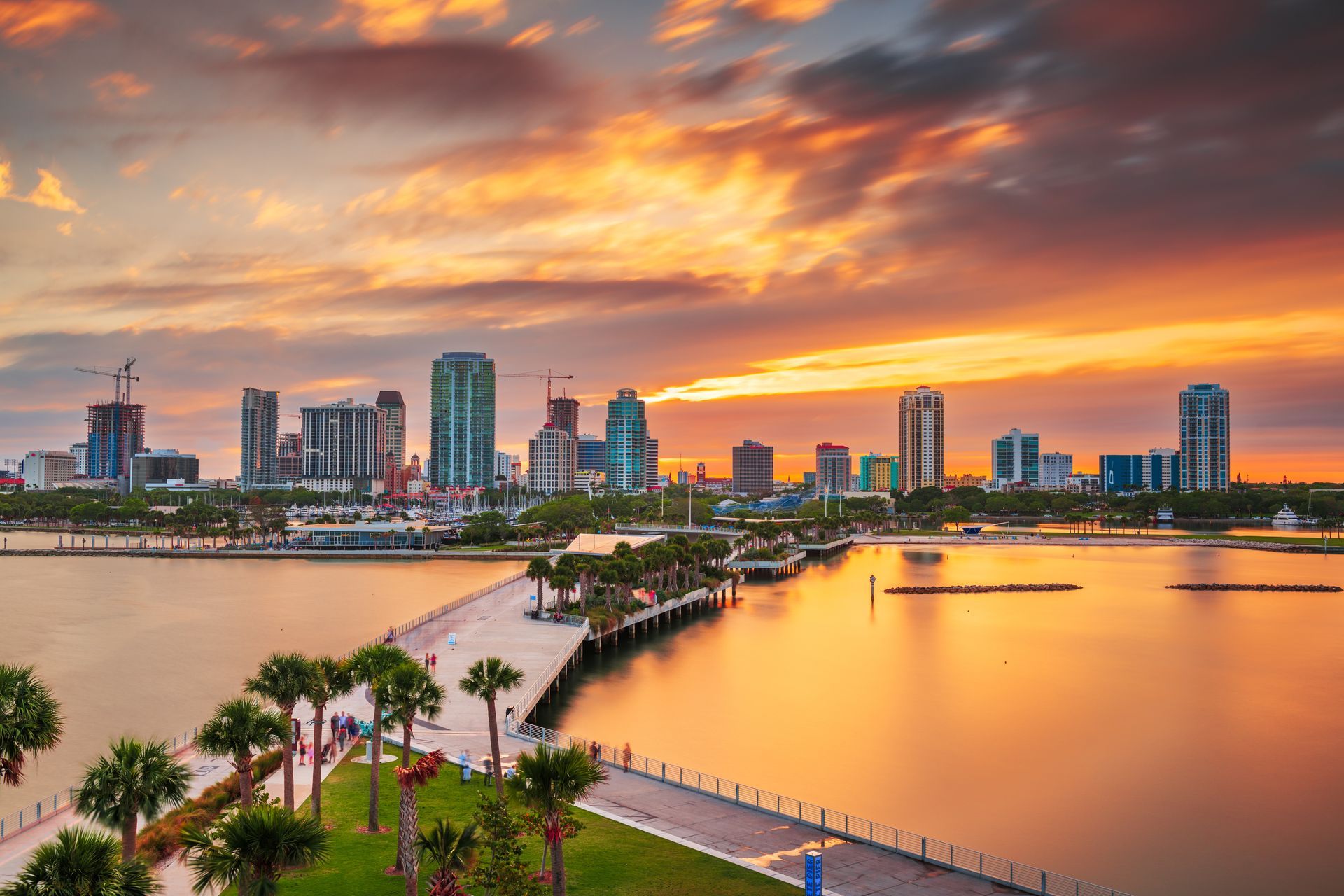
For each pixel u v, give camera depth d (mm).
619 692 123875
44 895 36500
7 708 46531
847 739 102875
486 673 67562
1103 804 84188
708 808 69562
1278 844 75625
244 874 41188
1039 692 126188
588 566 167250
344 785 71375
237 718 54031
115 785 45125
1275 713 115375
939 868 59094
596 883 54938
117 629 174125
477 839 48938
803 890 54531
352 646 156875
